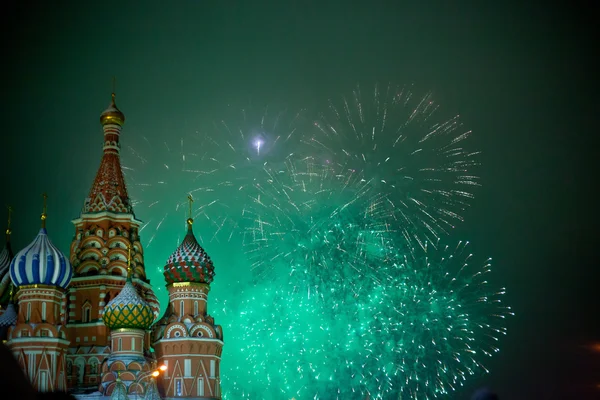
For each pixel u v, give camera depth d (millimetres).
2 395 2908
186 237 45625
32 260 39000
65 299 44625
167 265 45000
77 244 46844
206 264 44969
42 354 37875
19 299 39344
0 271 47844
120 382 34469
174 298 44625
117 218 47344
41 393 4328
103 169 48469
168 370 42469
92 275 45125
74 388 42250
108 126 49094
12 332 38156
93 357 43031
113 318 41000
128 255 45625
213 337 43531
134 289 41812
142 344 41594
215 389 42969
